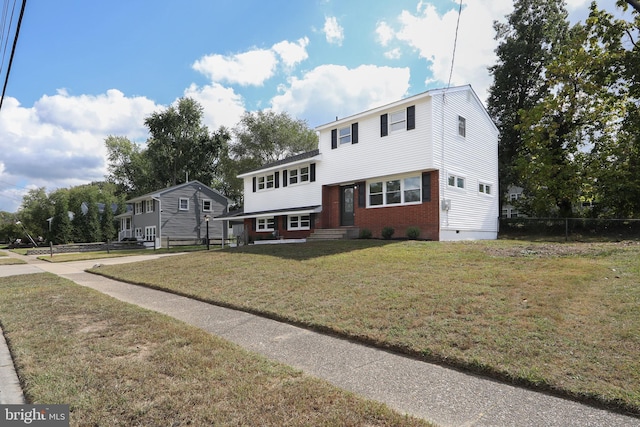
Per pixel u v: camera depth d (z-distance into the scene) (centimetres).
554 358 390
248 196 2462
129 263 1579
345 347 481
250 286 858
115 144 5212
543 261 867
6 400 339
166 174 4459
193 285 941
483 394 343
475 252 1034
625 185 1780
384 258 1020
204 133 4409
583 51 1845
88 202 4488
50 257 2406
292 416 294
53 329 557
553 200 2034
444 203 1492
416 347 445
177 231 3344
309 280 845
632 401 304
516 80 2603
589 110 2000
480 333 467
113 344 478
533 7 2552
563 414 303
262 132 4109
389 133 1606
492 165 1934
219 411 301
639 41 1719
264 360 422
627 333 433
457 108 1642
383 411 302
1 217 7019
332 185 1880
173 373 380
